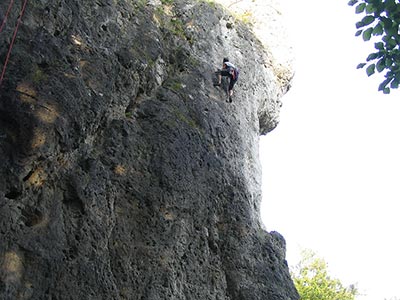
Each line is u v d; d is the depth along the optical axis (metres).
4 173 8.27
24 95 8.94
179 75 13.41
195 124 12.40
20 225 8.12
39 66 9.67
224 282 10.96
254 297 10.99
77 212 8.92
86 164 9.53
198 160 11.68
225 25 16.59
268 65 17.84
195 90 13.23
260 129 17.83
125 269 9.12
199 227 11.02
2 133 8.55
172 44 13.95
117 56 11.45
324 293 35.34
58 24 10.72
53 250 8.15
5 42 9.48
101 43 11.38
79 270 8.29
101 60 10.87
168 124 11.54
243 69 15.91
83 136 9.59
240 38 16.86
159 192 10.30
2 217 7.91
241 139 13.77
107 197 9.55
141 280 9.26
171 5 15.31
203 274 10.60
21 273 7.68
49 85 9.36
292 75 18.84
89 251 8.65
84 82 10.16
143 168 10.49
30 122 8.66
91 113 9.78
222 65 14.93
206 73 14.06
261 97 16.64
